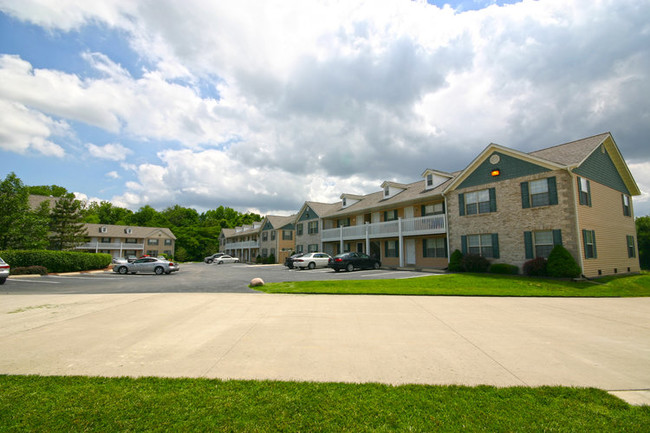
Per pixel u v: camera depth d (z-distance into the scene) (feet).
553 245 56.95
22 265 80.02
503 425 10.95
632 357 17.92
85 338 21.72
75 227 118.11
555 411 11.82
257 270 99.96
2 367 16.34
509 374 15.47
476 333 22.94
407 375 15.34
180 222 334.44
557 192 56.85
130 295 43.16
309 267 97.50
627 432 10.55
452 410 11.91
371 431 10.63
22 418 11.28
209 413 11.70
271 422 11.16
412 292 42.96
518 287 47.34
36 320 27.53
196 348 19.52
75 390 13.51
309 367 16.38
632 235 75.10
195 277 73.05
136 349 19.33
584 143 64.44
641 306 34.78
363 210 99.71
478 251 68.23
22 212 90.53
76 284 57.98
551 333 22.99
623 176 75.00
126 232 217.56
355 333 22.91
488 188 66.80
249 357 17.88
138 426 10.88
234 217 359.46
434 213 82.48
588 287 48.44
